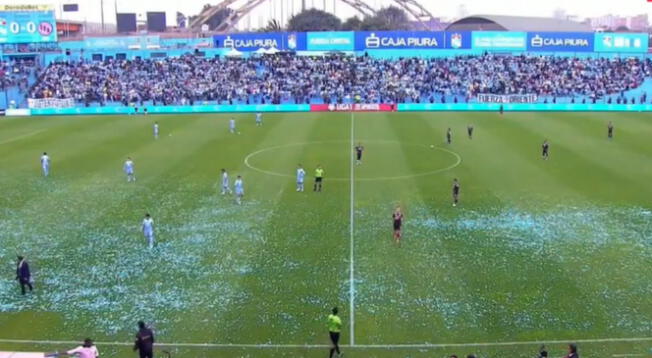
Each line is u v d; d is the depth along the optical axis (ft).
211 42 372.17
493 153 175.63
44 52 349.82
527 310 79.41
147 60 347.56
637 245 101.09
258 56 359.05
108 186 143.13
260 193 135.13
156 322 77.82
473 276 89.81
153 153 180.96
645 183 138.51
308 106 286.87
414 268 92.94
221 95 306.35
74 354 65.67
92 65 337.52
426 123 239.71
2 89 306.35
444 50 361.30
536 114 265.13
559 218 115.14
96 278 91.04
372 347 71.61
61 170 159.94
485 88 318.45
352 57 358.64
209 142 199.21
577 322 76.28
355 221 115.03
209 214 120.47
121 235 109.09
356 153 172.86
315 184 137.08
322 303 82.33
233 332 75.20
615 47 359.46
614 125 227.81
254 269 93.30
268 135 213.05
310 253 99.40
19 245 104.78
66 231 111.65
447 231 108.88
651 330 74.23
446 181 143.64
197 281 89.51
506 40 359.25
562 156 169.48
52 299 84.53
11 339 74.02
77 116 271.08
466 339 72.90
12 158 175.83
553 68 339.98
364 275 90.74
